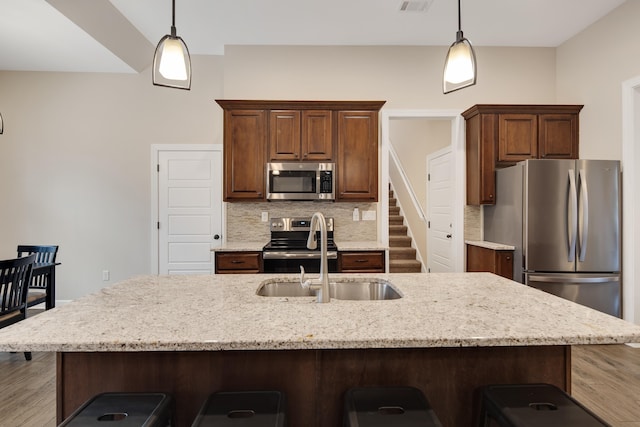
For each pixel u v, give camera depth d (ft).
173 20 6.43
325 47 13.23
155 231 14.15
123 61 12.98
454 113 13.24
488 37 12.68
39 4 9.43
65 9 9.84
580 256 10.28
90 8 10.33
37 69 13.70
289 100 12.12
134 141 14.07
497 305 4.75
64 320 4.09
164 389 4.38
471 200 12.87
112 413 3.65
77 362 4.37
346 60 13.25
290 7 10.82
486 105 11.93
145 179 14.11
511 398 3.94
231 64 13.12
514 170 11.06
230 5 10.69
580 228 10.21
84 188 14.05
